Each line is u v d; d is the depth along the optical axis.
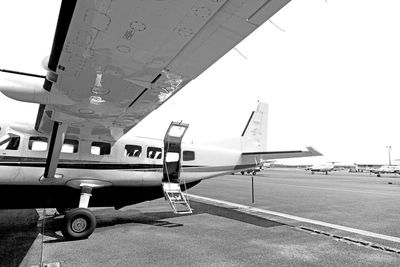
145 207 11.15
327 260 4.92
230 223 8.12
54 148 6.02
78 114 5.62
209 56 3.23
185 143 9.72
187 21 2.58
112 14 2.50
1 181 6.41
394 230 7.32
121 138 8.05
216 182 27.47
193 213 9.81
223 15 2.47
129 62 3.48
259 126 12.46
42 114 6.05
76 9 2.47
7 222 7.75
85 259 4.84
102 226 7.60
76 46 3.14
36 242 5.87
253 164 11.20
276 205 11.88
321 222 8.33
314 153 9.25
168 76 3.88
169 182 8.72
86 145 7.41
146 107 5.31
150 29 2.74
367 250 5.53
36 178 6.71
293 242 6.09
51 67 3.74
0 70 4.32
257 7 2.32
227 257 5.04
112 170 7.70
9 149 6.52
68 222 6.07
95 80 4.07
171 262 4.74
